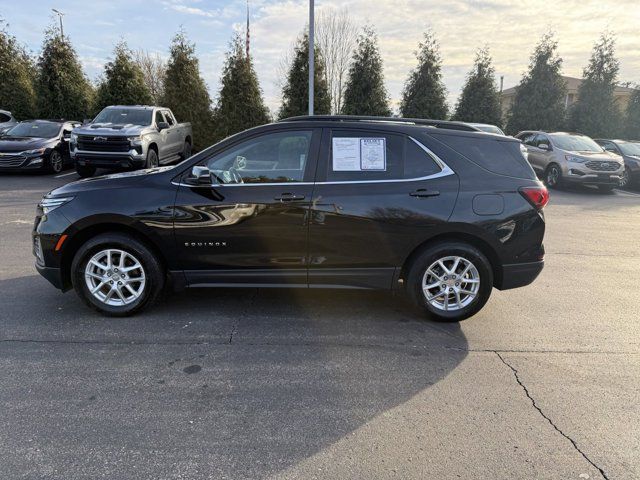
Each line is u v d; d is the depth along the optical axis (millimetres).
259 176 3877
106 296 3982
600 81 22172
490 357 3502
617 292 5062
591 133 22172
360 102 18938
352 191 3822
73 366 3191
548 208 10961
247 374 3160
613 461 2385
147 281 3971
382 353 3521
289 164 3887
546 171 14758
